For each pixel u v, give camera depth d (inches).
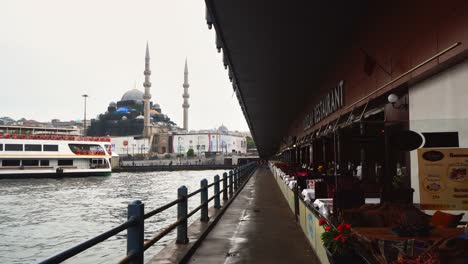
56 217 1203.9
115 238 715.4
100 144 3695.9
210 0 400.8
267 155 5944.9
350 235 177.0
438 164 216.8
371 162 413.1
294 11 421.7
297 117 1378.0
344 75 539.5
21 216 1238.9
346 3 389.4
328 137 585.0
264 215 498.3
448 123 231.9
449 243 130.6
